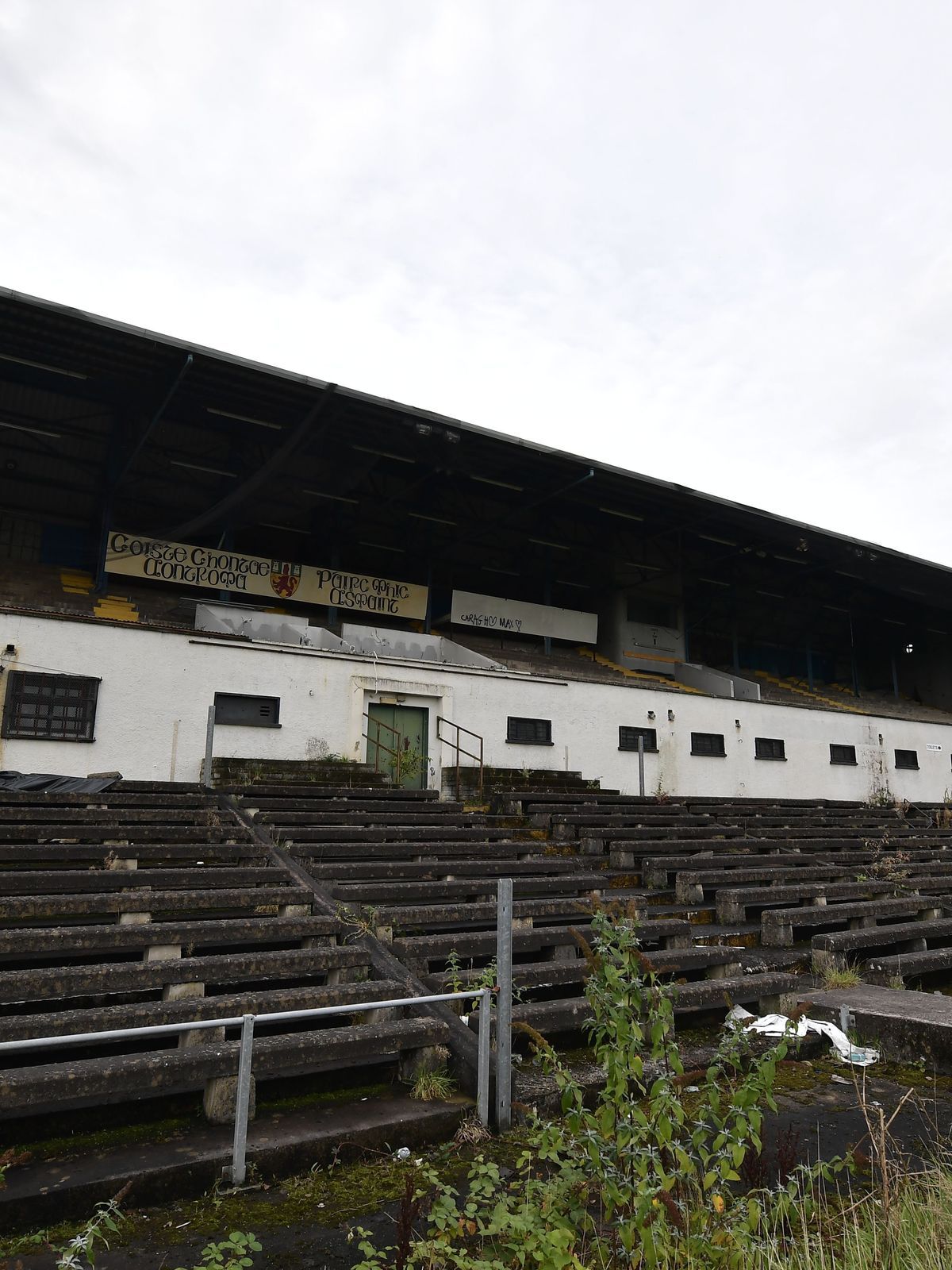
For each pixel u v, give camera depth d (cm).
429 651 2275
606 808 1591
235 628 2006
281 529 2788
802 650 4156
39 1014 524
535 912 845
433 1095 542
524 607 2966
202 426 2327
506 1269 325
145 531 2672
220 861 936
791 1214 383
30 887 702
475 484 2816
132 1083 461
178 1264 352
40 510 2600
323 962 655
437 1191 423
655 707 2328
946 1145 482
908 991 791
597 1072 590
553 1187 350
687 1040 683
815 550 3114
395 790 1463
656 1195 324
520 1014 628
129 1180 409
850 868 1266
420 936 789
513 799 1591
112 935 616
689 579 3500
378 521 2905
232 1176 429
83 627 1529
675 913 994
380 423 2208
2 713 1427
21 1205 384
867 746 2827
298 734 1727
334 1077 566
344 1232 381
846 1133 502
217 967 605
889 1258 329
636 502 2794
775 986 770
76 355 1920
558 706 2144
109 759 1507
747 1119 361
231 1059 493
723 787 2420
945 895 1224
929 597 3581
